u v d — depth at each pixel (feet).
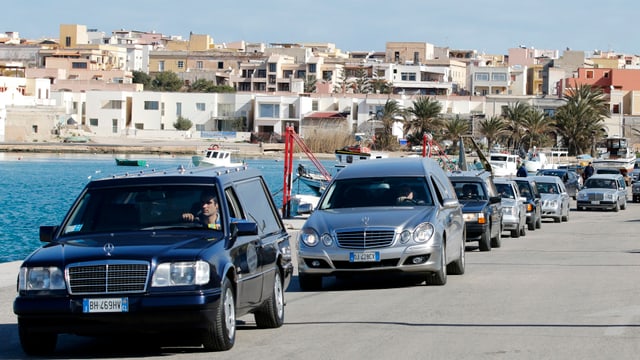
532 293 145.69
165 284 94.53
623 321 117.08
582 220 386.73
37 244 356.59
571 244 256.93
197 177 109.09
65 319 94.48
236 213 109.81
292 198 382.83
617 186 474.90
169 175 110.11
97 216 107.24
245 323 121.80
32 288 95.55
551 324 115.03
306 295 152.15
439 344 102.27
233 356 97.76
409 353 97.25
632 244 256.11
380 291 153.48
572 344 101.40
